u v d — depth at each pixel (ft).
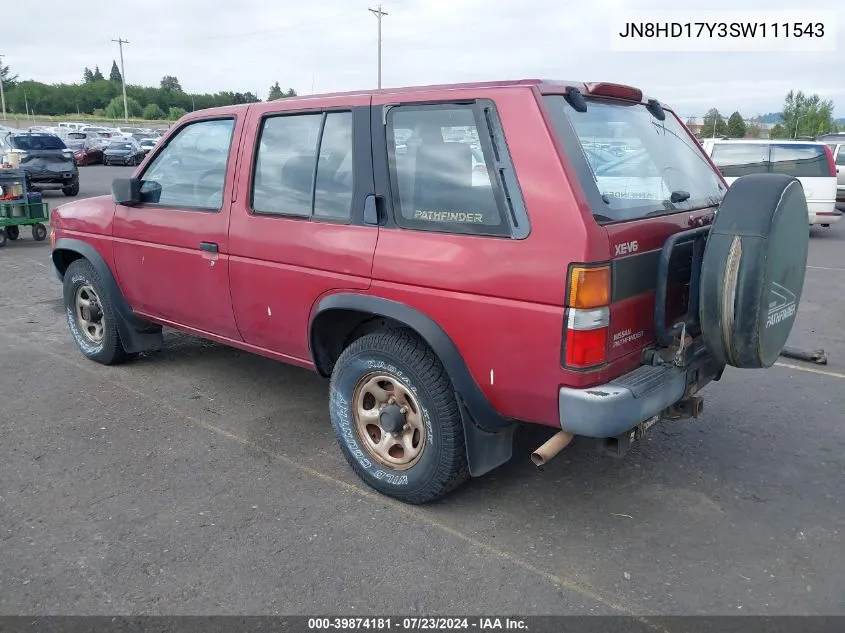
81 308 18.01
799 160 43.68
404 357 10.78
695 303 10.69
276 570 9.73
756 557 10.11
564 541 10.49
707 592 9.34
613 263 9.23
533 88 9.65
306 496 11.72
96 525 10.75
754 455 13.33
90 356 18.07
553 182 9.20
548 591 9.34
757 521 11.05
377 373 11.35
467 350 10.12
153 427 14.34
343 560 9.96
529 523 10.98
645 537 10.61
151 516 11.03
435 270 10.23
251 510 11.25
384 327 11.65
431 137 10.48
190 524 10.82
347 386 11.73
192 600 9.11
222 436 13.98
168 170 15.08
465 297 9.97
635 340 9.95
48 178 61.52
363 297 11.16
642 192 10.82
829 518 11.14
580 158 9.53
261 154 13.03
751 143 44.65
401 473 11.32
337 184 11.75
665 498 11.75
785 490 12.02
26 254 35.47
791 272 9.93
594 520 11.06
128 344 17.19
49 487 11.88
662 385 9.86
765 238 9.14
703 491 11.98
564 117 9.79
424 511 11.30
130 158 111.96
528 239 9.35
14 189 38.29
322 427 14.47
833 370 18.26
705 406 15.78
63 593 9.20
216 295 14.03
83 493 11.71
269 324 13.14
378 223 11.03
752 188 9.52
